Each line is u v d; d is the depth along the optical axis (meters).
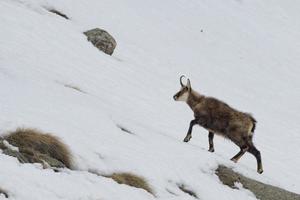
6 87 31.84
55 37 72.62
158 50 110.94
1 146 23.06
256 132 77.62
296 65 139.00
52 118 29.19
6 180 19.45
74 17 102.06
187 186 30.22
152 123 54.88
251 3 168.62
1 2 75.44
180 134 55.19
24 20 71.38
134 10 129.50
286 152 71.38
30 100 30.81
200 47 128.38
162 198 26.73
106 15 115.25
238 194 32.66
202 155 35.88
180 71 102.62
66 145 25.83
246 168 38.03
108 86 62.78
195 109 40.75
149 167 29.11
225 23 148.62
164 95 72.75
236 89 107.25
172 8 143.50
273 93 114.75
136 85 70.88
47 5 98.00
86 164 25.89
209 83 103.19
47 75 51.81
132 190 24.89
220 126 40.00
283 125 88.44
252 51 138.38
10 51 55.72
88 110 35.06
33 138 24.69
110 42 83.06
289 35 156.88
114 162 27.50
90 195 21.72
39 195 19.67
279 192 34.94
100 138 29.88
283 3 175.88
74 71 61.03
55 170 23.33
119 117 38.91
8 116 25.73
